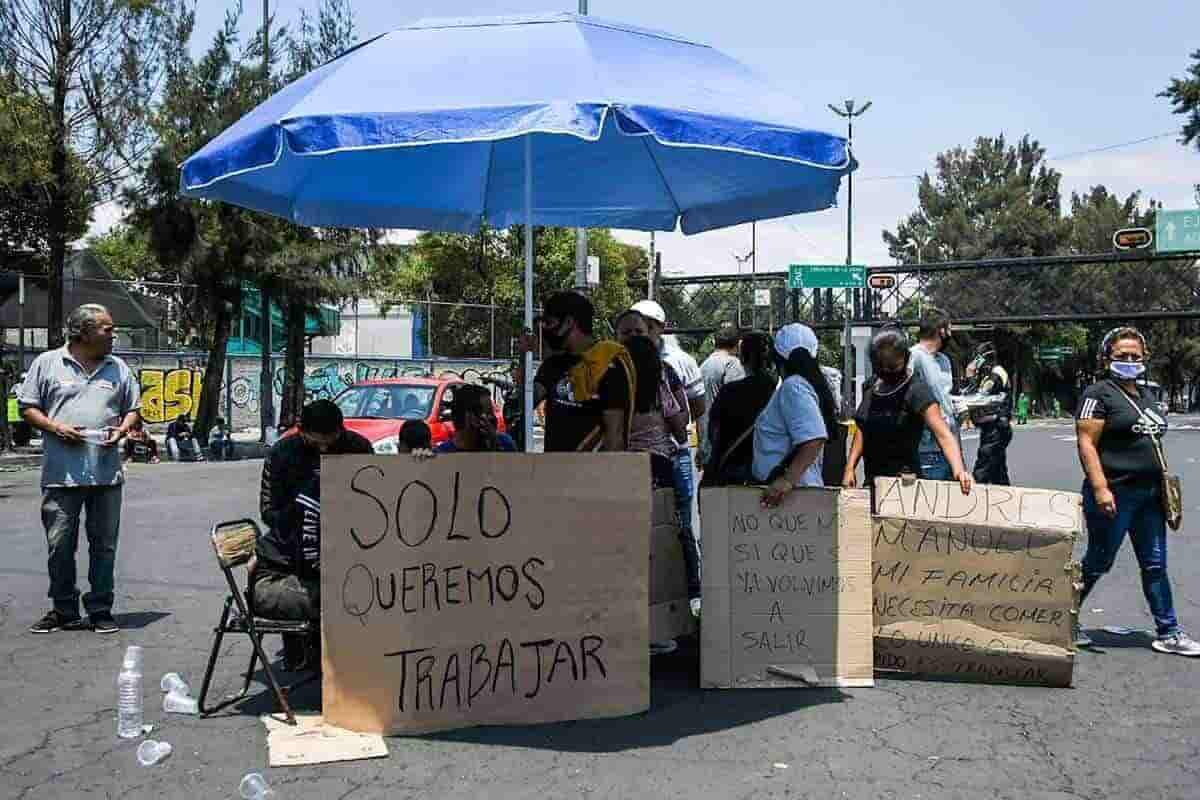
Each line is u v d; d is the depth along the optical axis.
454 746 4.89
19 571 9.42
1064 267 43.59
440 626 5.07
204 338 31.00
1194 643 6.65
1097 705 5.58
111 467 7.14
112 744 4.96
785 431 5.97
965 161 82.81
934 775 4.59
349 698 5.02
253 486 17.66
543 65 5.41
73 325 7.09
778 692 5.77
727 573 5.83
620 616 5.32
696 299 44.78
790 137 5.41
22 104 21.86
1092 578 6.78
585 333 5.77
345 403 14.94
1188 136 37.81
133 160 23.61
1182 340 90.31
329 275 26.19
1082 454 6.69
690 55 6.21
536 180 8.38
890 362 6.48
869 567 5.93
